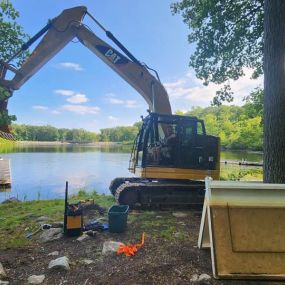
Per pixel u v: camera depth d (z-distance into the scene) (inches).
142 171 322.7
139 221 254.2
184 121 333.1
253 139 2751.0
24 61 390.3
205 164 329.4
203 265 161.8
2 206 353.4
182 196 319.9
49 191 635.5
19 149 2679.6
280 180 219.5
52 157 1718.8
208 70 437.1
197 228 232.2
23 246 195.5
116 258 173.3
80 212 213.8
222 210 158.6
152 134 334.0
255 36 400.8
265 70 231.0
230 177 699.4
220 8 386.3
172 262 165.8
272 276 141.7
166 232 219.0
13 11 460.8
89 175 919.0
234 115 3673.7
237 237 152.0
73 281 148.4
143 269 157.8
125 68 368.5
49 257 177.0
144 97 374.3
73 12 370.0
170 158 327.3
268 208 159.6
